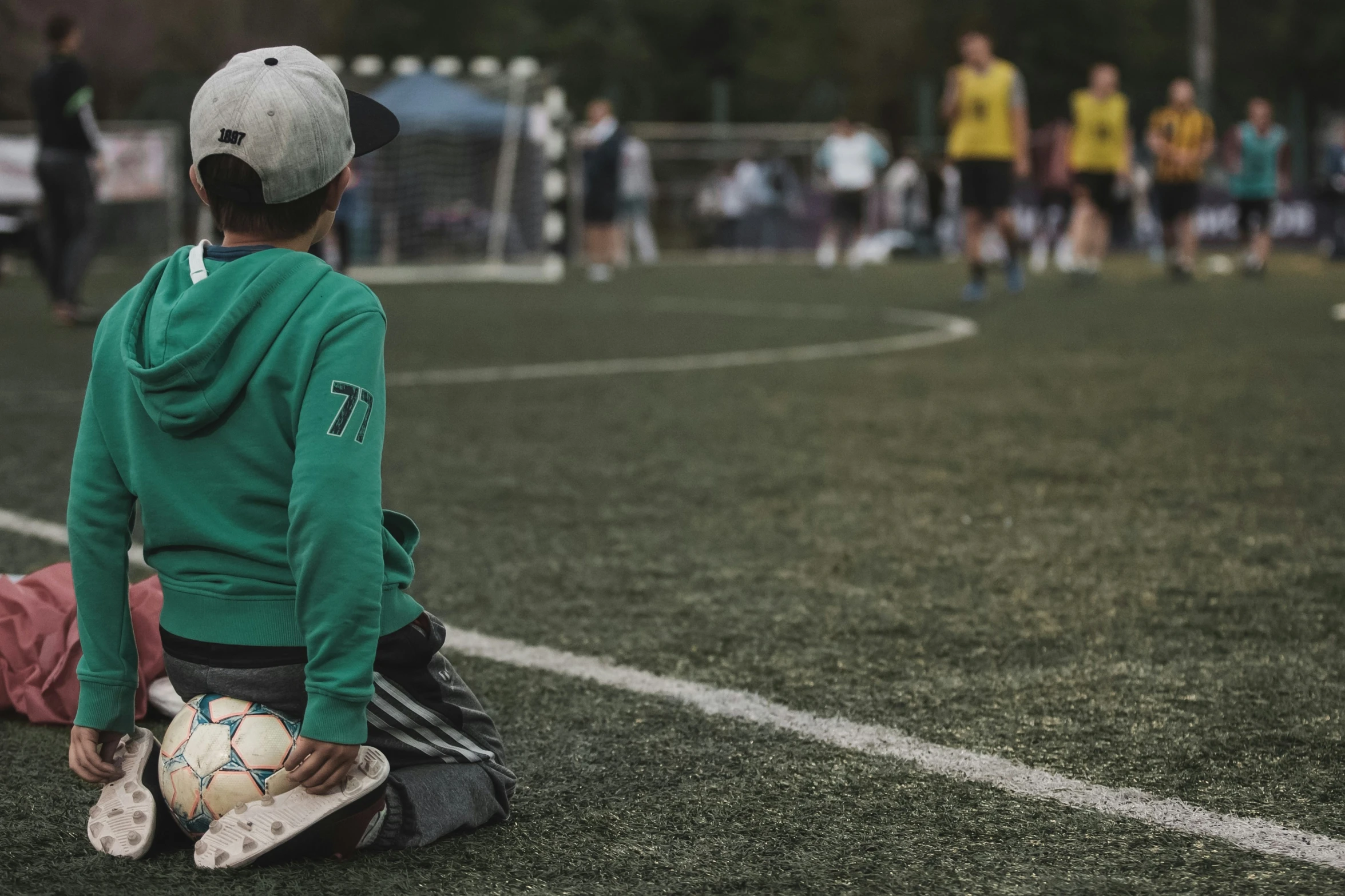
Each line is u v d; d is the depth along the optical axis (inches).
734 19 2118.6
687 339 520.1
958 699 142.2
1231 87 2261.3
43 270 692.1
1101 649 158.6
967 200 682.8
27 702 139.3
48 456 279.9
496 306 689.0
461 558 202.7
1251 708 138.7
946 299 709.3
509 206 1082.1
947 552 204.8
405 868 103.7
